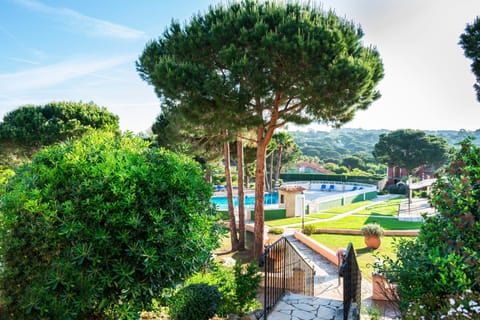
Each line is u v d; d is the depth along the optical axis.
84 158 3.93
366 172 61.19
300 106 9.68
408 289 3.53
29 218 3.48
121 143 4.66
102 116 22.50
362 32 9.82
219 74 8.86
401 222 17.81
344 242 13.95
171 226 3.85
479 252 3.14
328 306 5.35
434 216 3.85
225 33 8.98
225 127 9.08
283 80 8.82
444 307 2.90
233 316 5.13
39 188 3.70
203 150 14.48
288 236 15.60
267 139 10.52
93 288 3.31
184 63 8.98
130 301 3.57
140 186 3.83
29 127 19.98
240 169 13.14
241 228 13.07
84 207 3.51
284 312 5.10
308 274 8.96
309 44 7.98
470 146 3.81
